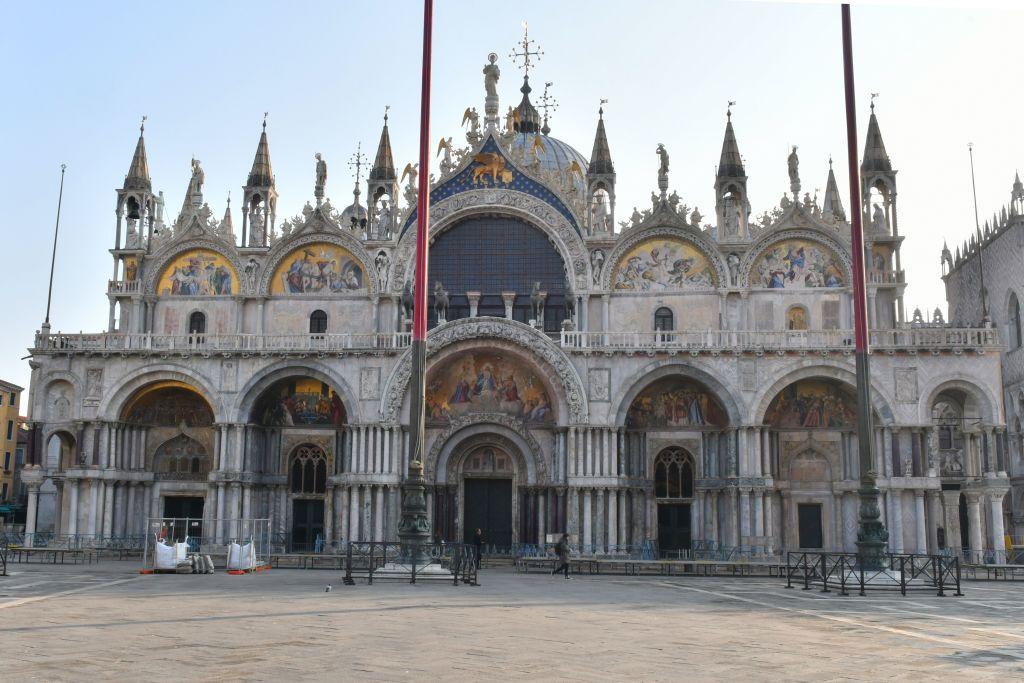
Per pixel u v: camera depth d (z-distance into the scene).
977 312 85.31
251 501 63.56
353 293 67.00
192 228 68.19
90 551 57.22
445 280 67.19
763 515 59.75
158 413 67.00
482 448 65.38
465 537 64.62
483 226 67.62
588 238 65.94
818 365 60.88
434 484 63.75
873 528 39.91
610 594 36.28
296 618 25.86
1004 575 49.41
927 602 33.59
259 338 63.81
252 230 69.12
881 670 18.30
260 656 19.14
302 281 67.69
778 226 65.12
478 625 24.86
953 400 66.12
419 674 17.33
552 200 66.88
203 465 66.69
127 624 24.23
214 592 34.28
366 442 61.97
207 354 63.25
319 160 68.69
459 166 67.12
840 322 64.38
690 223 65.75
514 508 64.38
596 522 60.38
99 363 63.94
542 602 32.12
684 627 25.17
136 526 65.38
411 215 67.50
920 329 61.12
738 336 62.19
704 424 64.12
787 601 33.62
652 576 49.72
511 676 17.27
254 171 69.31
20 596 31.88
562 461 62.09
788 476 63.62
